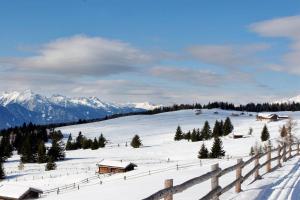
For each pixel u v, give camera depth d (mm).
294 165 24141
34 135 187875
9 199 50469
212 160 83688
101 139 152500
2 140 140250
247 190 15070
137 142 141250
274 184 16422
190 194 17047
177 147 134750
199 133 154750
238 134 143000
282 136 126375
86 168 93875
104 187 31219
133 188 25281
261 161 30906
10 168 106500
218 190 12141
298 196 13555
